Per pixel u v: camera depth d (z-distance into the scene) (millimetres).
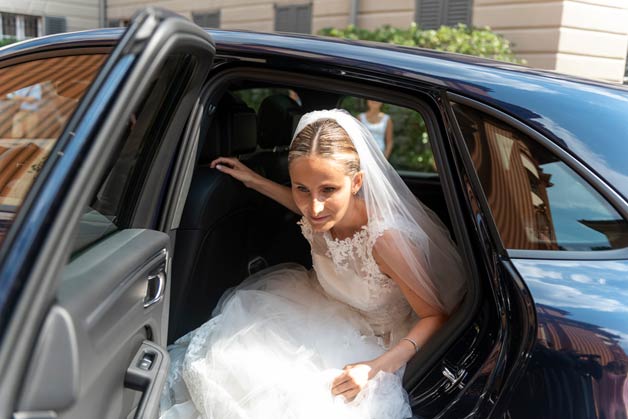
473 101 1475
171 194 1603
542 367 1212
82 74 1625
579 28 5961
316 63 1606
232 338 1702
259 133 2359
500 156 1431
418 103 1537
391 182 1694
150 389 1187
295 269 2100
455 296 1654
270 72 1656
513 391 1230
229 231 2027
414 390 1514
